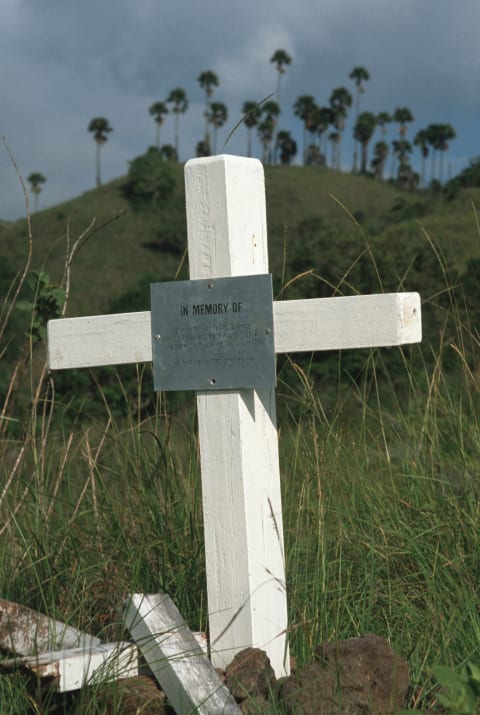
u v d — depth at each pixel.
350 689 2.03
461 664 2.28
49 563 2.68
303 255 9.48
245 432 2.28
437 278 8.59
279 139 103.81
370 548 2.78
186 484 3.03
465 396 3.49
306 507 2.94
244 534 2.27
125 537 2.90
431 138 99.44
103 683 2.11
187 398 3.74
